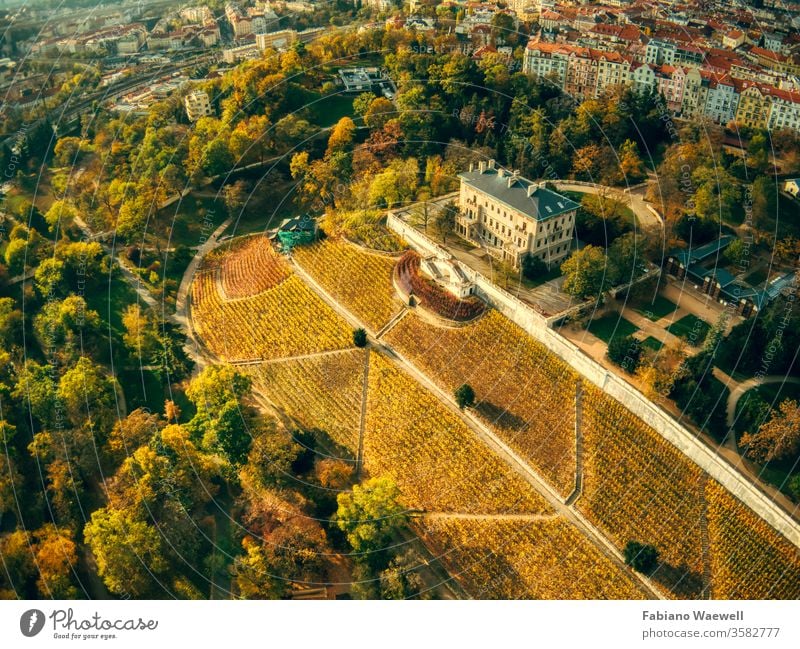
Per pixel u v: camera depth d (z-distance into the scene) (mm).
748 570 129125
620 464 148500
